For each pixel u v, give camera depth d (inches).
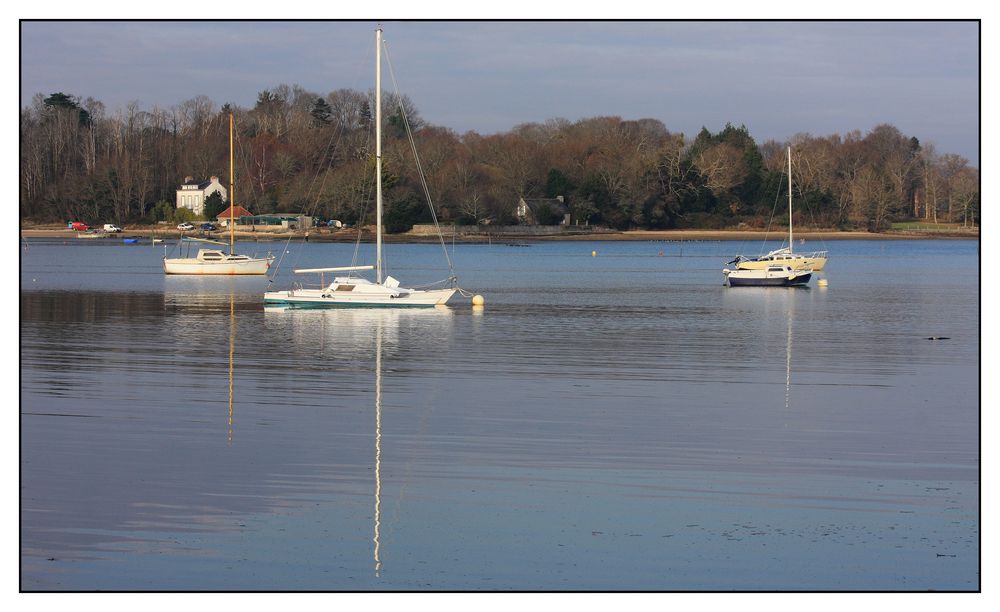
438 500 1376.7
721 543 1236.5
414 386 2166.6
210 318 3609.7
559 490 1417.3
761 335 3157.0
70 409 1904.5
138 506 1349.7
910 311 4055.1
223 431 1733.5
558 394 2076.8
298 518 1311.5
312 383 2202.3
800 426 1791.3
